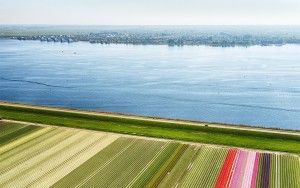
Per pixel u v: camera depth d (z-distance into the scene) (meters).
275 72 141.75
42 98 99.69
